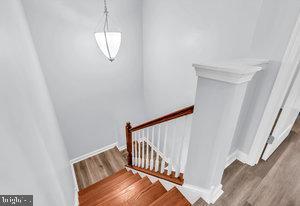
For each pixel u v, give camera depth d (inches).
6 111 35.4
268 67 67.0
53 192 54.2
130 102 165.3
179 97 123.2
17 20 64.8
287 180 76.5
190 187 67.4
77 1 111.5
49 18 106.9
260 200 67.7
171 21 110.5
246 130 81.2
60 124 135.6
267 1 61.3
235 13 73.1
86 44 124.2
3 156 30.0
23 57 59.3
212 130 52.3
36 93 66.2
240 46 74.6
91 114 147.2
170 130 131.5
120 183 101.5
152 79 148.8
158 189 77.0
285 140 104.6
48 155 59.1
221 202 66.4
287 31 59.5
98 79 139.3
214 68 42.6
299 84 76.3
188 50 104.1
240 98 47.6
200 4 88.3
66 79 125.9
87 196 98.5
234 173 79.5
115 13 127.2
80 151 153.7
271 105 69.9
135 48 147.3
